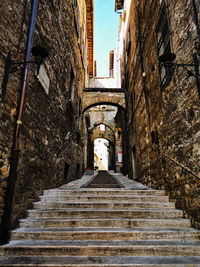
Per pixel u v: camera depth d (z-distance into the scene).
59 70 6.29
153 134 6.17
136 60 9.08
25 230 3.20
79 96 10.98
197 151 3.35
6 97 3.15
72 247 2.77
